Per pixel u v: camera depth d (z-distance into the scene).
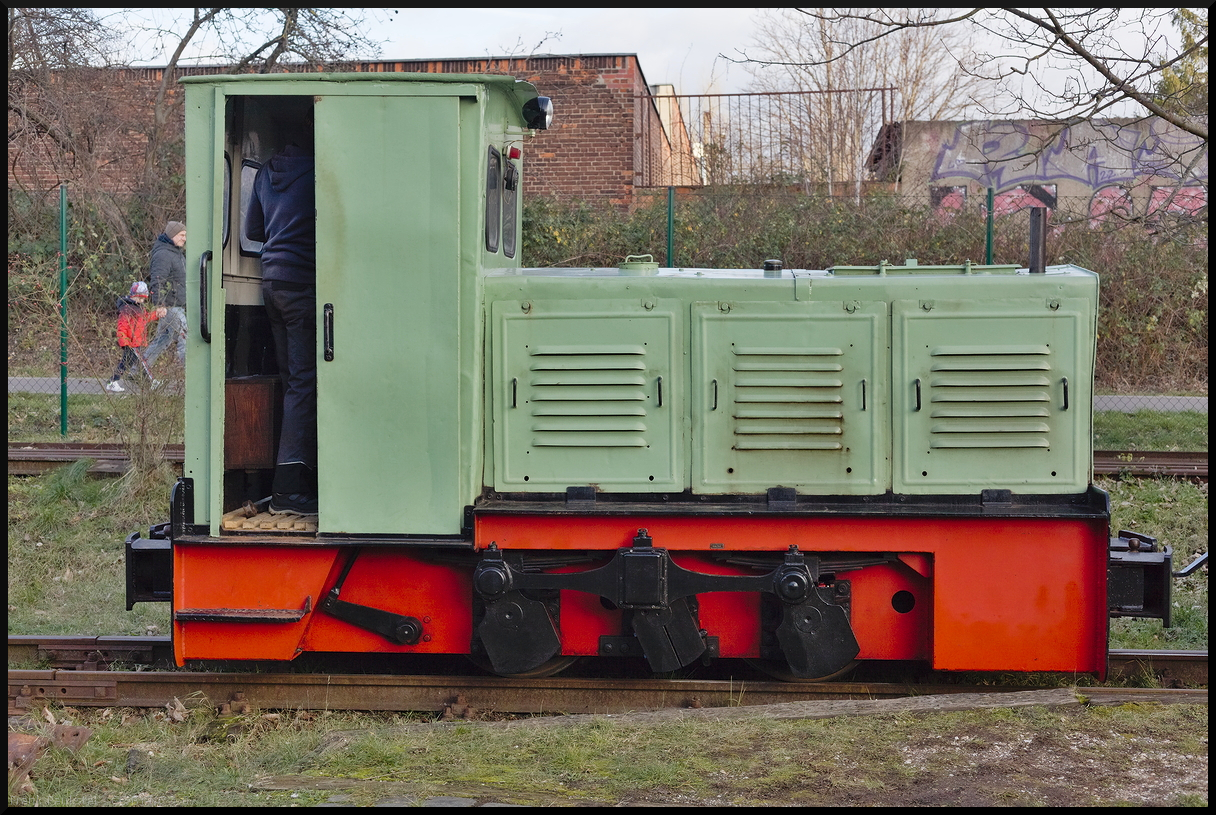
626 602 4.12
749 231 12.57
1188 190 12.23
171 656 4.93
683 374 4.33
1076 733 3.84
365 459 4.14
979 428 4.25
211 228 4.14
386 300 4.09
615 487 4.34
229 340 4.50
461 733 4.03
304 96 4.18
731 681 4.45
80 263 12.14
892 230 12.37
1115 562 4.22
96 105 14.18
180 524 4.24
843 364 4.29
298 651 4.31
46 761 3.78
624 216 13.69
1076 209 14.33
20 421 9.48
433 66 15.19
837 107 17.31
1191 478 7.95
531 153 15.18
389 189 4.06
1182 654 4.56
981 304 4.24
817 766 3.61
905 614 4.38
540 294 4.32
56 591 6.14
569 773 3.62
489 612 4.22
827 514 4.15
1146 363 11.98
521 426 4.36
